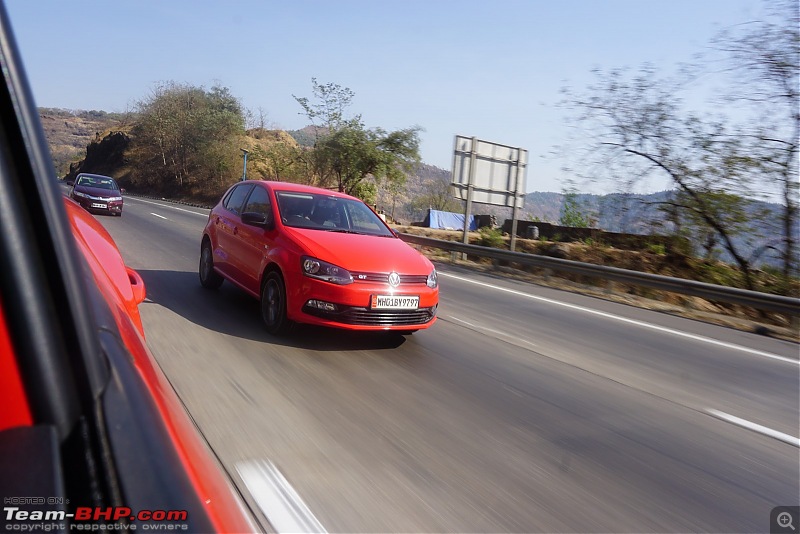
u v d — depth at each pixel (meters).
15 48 0.94
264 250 6.40
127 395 1.12
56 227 0.98
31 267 0.96
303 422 3.92
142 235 14.52
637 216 17.25
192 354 5.17
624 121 16.50
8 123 0.93
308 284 5.70
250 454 3.36
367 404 4.40
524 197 18.94
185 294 7.76
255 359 5.22
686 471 3.78
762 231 15.24
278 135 72.12
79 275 1.03
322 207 7.00
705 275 15.95
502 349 6.67
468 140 17.62
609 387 5.60
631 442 4.21
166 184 62.06
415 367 5.52
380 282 5.78
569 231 19.52
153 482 0.98
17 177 0.95
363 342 6.25
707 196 15.56
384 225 7.24
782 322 12.73
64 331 0.99
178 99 62.22
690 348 7.92
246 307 7.34
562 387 5.43
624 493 3.37
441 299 9.82
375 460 3.46
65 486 0.89
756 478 3.79
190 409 3.93
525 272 16.16
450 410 4.47
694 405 5.30
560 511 3.09
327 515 2.80
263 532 2.62
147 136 63.09
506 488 3.28
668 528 3.03
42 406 0.95
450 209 57.22
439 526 2.81
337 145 32.47
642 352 7.34
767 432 4.75
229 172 54.19
